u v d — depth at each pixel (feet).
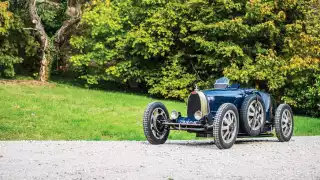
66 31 90.58
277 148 31.19
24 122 52.54
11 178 19.07
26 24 89.61
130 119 58.65
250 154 27.66
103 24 85.46
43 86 80.64
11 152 27.55
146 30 86.22
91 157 25.70
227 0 81.30
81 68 90.94
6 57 82.33
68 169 21.44
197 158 25.59
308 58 77.15
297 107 81.76
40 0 90.53
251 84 82.17
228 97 33.14
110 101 71.77
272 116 36.70
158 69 88.07
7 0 86.84
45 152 27.76
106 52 86.48
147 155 26.78
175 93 82.43
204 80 87.10
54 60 94.07
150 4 86.84
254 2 79.36
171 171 21.12
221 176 19.90
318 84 75.77
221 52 79.87
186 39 83.61
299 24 81.30
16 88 75.51
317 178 19.42
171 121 33.12
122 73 86.84
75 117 57.47
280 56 82.84
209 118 31.45
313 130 57.52
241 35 80.23
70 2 91.86
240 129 33.27
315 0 82.64
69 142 34.27
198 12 85.66
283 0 81.15
